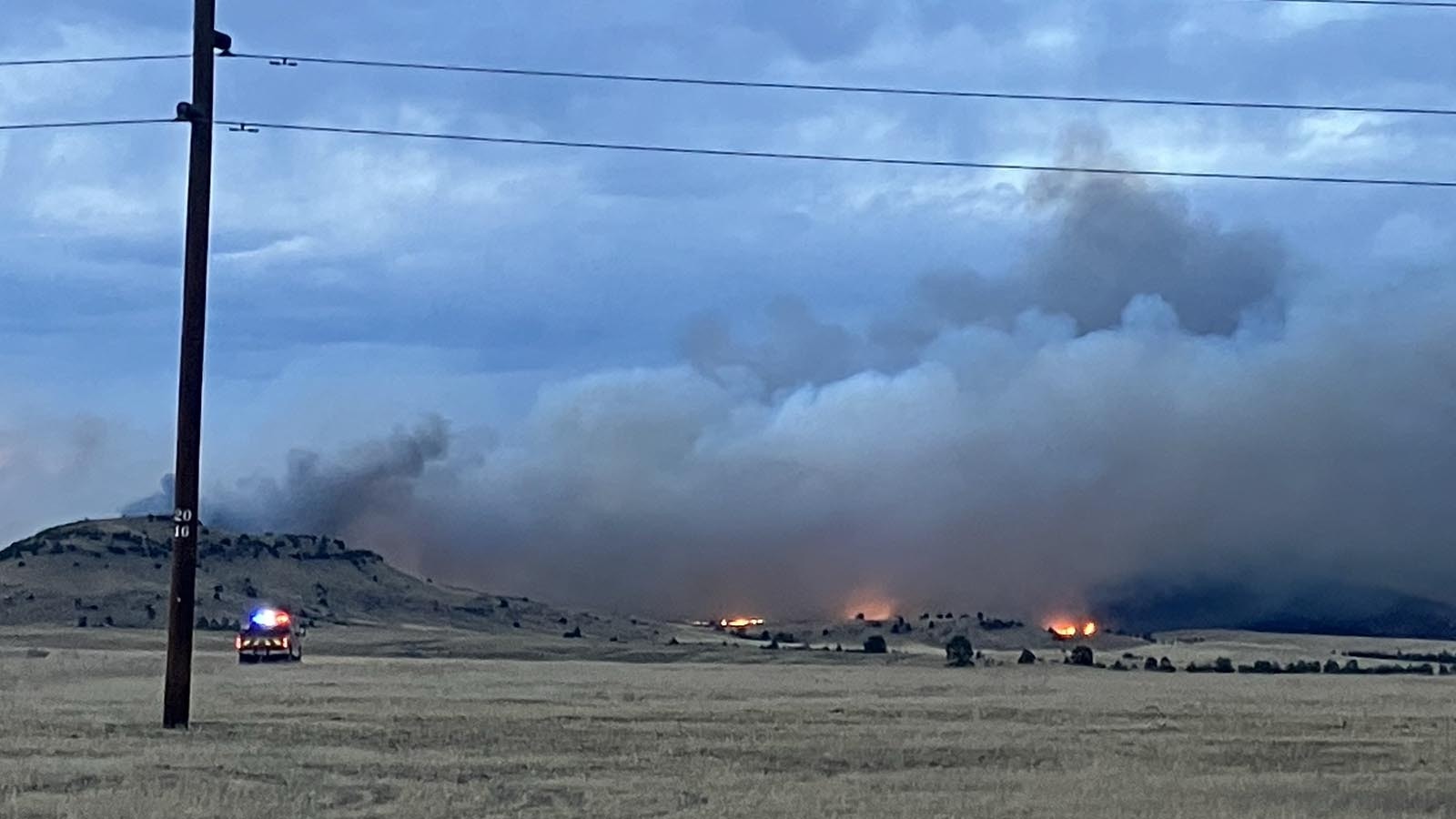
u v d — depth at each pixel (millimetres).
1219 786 25016
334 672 66062
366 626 174375
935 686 61688
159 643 115562
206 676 60531
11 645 110250
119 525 196375
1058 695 54344
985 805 22344
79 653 92438
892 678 73000
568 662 99812
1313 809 22781
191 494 32062
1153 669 122688
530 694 48281
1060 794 23812
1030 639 181250
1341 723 39625
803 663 111000
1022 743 32000
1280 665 135875
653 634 195000
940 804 22531
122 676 60688
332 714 36688
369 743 29625
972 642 175125
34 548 184750
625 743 30719
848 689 57250
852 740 32125
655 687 55938
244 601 180000
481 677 63688
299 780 24031
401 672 67438
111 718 34219
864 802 22672
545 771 25922
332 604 188625
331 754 27328
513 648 121688
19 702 40656
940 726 36500
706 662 110875
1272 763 29422
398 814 21000
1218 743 32938
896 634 183250
